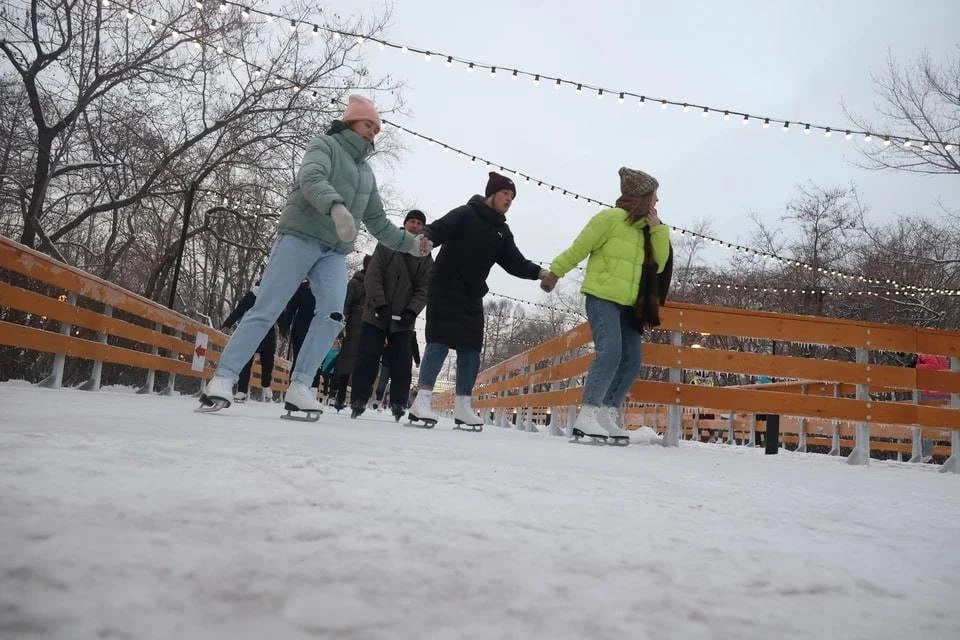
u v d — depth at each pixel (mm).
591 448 4562
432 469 1840
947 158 14055
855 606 750
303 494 1164
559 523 1145
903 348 6254
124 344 9211
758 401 6254
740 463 4223
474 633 542
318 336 4316
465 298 6039
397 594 631
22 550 652
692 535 1161
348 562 729
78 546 683
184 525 837
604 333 5445
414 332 7012
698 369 6328
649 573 817
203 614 526
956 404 6145
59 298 6652
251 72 15969
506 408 11461
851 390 10328
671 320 6344
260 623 518
